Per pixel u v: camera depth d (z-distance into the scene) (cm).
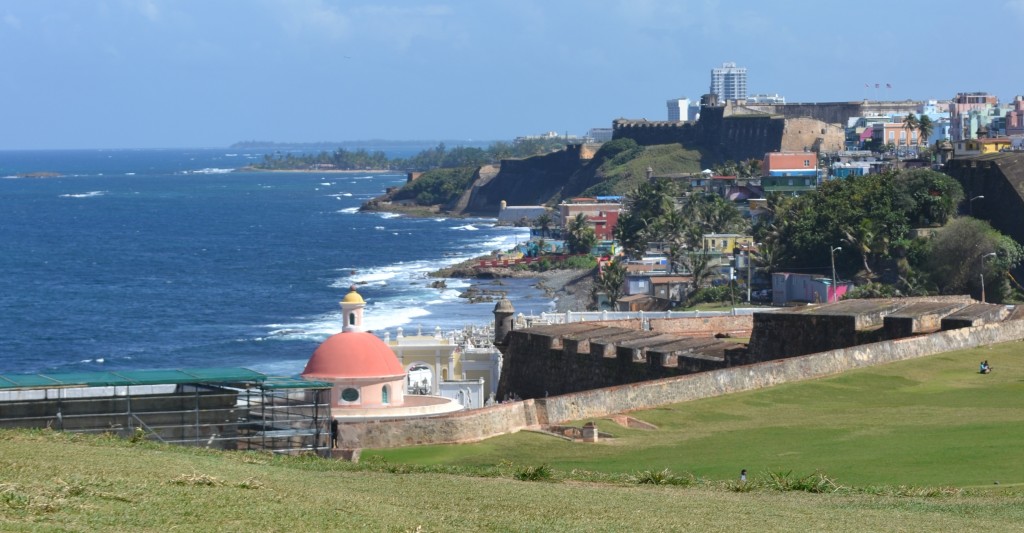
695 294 18825
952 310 9119
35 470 4097
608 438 6712
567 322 11838
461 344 11575
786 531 3984
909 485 5169
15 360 16600
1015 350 8456
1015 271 16700
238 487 4212
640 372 8950
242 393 6475
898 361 8225
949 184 18375
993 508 4528
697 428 6912
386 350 8094
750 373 7788
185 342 17838
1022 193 18000
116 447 5125
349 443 6581
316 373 7912
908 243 17262
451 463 6138
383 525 3772
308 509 3909
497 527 3900
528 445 6562
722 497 4778
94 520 3406
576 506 4369
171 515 3581
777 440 6431
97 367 15888
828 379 7900
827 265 18212
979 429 6309
